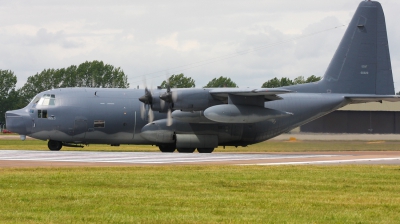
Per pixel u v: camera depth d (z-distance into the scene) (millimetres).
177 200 23672
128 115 55906
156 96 53500
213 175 32469
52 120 55000
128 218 19766
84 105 55500
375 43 60562
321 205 23016
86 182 28781
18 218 19609
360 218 20391
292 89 59938
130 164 39250
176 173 33188
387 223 19578
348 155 54281
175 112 54656
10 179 29328
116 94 56781
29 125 55062
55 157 45344
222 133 57344
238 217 20234
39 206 22000
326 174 33719
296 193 26281
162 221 19328
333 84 60344
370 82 60406
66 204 22469
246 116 52625
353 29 60406
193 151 59000
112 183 28547
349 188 28125
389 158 48656
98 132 55719
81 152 53469
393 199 24625
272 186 28469
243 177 31750
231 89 53500
